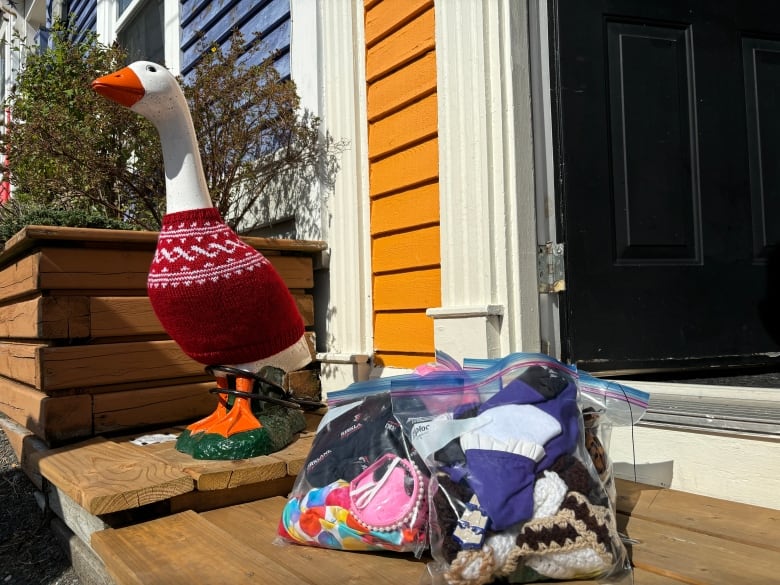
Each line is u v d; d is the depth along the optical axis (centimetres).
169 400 228
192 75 417
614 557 109
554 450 115
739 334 233
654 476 166
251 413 184
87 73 346
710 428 153
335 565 122
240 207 362
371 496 125
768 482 143
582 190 213
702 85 235
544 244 211
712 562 115
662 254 225
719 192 235
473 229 214
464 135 218
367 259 274
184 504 162
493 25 210
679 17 232
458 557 106
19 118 350
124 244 222
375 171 271
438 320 225
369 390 142
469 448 115
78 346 211
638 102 225
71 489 152
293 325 189
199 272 168
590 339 209
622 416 136
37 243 212
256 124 308
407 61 251
